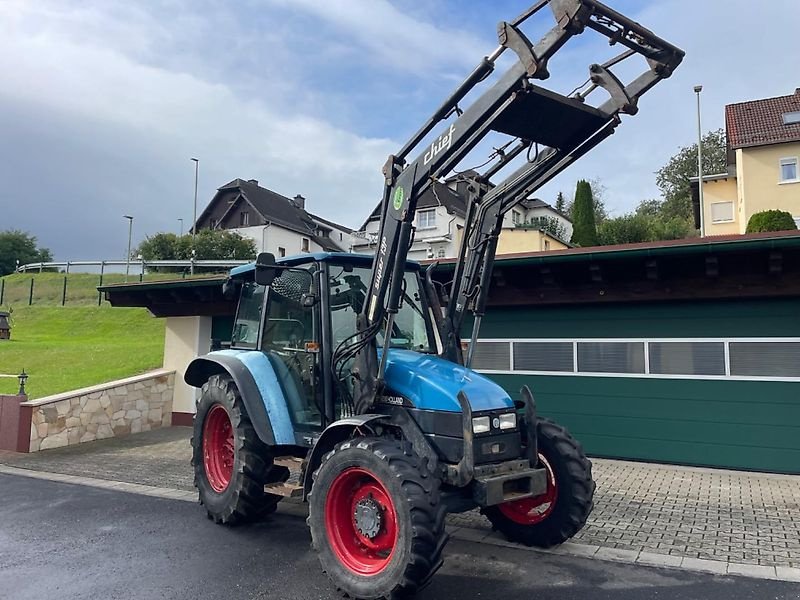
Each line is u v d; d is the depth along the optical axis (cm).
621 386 859
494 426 439
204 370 661
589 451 873
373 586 383
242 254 3906
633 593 411
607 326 873
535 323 923
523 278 895
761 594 409
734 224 3419
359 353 469
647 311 848
